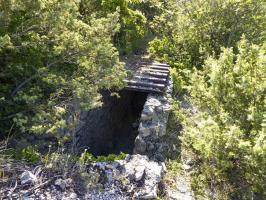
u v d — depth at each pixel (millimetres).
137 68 7469
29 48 5312
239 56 5539
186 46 8219
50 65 5441
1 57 5156
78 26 5574
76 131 5766
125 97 8180
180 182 5082
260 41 7848
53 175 4281
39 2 4949
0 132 5125
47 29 5414
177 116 6355
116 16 5648
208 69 6289
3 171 4113
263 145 4492
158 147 5770
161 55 8172
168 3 9430
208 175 5227
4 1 4734
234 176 5246
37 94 5227
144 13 9516
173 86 7094
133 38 8281
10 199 3893
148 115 6059
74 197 4098
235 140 4859
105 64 5520
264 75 5293
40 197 3994
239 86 5191
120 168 4664
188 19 8266
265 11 8062
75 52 5488
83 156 4531
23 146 5125
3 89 5078
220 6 7977
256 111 5055
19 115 4734
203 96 5852
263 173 4781
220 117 5254
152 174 4719
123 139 7930
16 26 5234
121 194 4352
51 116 4922
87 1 7637
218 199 4930
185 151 5758
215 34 8172
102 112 6973
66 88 5340
